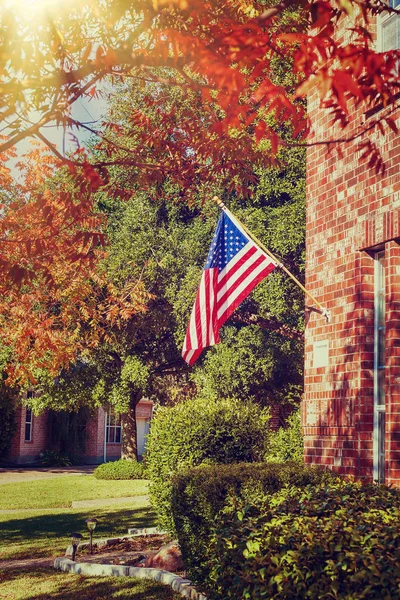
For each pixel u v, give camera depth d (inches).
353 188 335.0
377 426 316.5
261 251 387.2
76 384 1130.7
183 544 330.3
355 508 209.9
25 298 490.3
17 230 392.8
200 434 460.8
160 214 1045.2
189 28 218.4
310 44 162.7
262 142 597.6
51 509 791.1
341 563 167.9
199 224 995.9
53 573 410.3
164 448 464.1
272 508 221.1
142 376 1063.0
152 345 1106.1
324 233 358.3
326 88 149.3
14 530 615.2
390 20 323.9
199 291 390.9
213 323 386.0
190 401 489.1
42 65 194.7
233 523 213.0
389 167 308.8
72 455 1662.2
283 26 251.4
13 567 436.5
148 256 997.8
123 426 1251.2
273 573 180.1
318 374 355.9
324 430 347.3
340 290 340.2
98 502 849.5
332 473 329.1
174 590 345.4
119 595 342.0
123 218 1014.4
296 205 895.1
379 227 310.0
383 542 173.5
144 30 199.6
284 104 167.9
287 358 971.9
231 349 962.7
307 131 208.7
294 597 176.1
